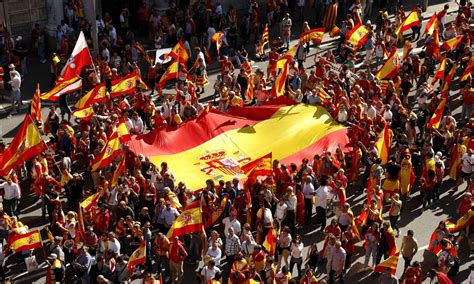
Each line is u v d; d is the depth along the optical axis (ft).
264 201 192.34
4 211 197.06
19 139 195.83
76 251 180.45
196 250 188.14
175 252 174.29
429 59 274.98
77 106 230.27
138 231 179.11
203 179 214.48
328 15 330.75
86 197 209.36
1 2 292.20
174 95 251.60
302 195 200.34
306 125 237.04
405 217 212.84
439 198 221.87
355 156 219.82
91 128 231.09
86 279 173.99
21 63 285.23
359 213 212.64
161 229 188.24
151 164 204.33
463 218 195.72
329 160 211.82
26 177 221.46
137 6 322.75
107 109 238.68
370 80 260.21
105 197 195.62
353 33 284.20
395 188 211.41
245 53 289.12
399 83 260.42
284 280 165.48
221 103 250.37
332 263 175.63
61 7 297.74
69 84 233.14
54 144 224.53
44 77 286.05
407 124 233.96
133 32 322.14
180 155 223.71
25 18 299.17
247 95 263.08
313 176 205.77
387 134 218.38
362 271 188.75
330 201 206.69
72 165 227.81
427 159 213.66
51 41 300.40
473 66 265.75
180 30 300.40
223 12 339.16
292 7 347.97
